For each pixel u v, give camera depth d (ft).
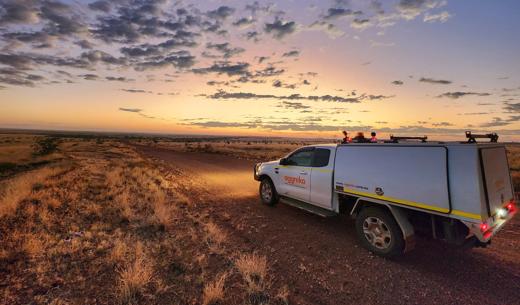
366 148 15.74
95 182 34.04
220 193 31.78
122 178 37.99
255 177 27.25
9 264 12.43
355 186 16.11
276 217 21.74
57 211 21.01
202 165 67.46
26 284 10.96
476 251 15.28
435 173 12.44
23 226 17.28
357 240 17.01
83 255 13.65
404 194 13.48
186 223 19.49
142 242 15.56
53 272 11.94
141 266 12.14
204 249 14.90
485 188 11.62
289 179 22.11
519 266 13.55
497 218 12.37
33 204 22.68
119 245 14.47
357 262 13.98
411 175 13.30
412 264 13.78
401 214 13.94
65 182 33.19
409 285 11.80
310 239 17.07
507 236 17.52
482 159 11.76
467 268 13.35
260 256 14.40
